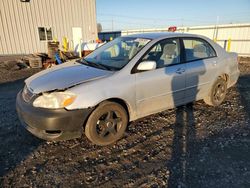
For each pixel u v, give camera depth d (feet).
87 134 10.16
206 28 57.57
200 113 14.57
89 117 9.89
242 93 19.49
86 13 56.65
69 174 8.70
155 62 10.86
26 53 49.55
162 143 10.93
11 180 8.31
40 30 50.52
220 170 8.82
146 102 11.59
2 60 44.60
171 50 12.71
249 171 8.75
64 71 11.47
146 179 8.36
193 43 13.98
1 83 24.97
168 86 12.24
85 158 9.77
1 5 44.65
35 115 9.20
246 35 51.06
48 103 9.22
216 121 13.39
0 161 9.46
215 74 14.83
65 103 9.19
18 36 47.85
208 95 15.20
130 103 10.91
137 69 11.02
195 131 12.14
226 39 54.65
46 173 8.75
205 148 10.42
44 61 38.52
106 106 10.16
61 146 10.70
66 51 44.68
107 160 9.61
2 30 45.65
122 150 10.37
